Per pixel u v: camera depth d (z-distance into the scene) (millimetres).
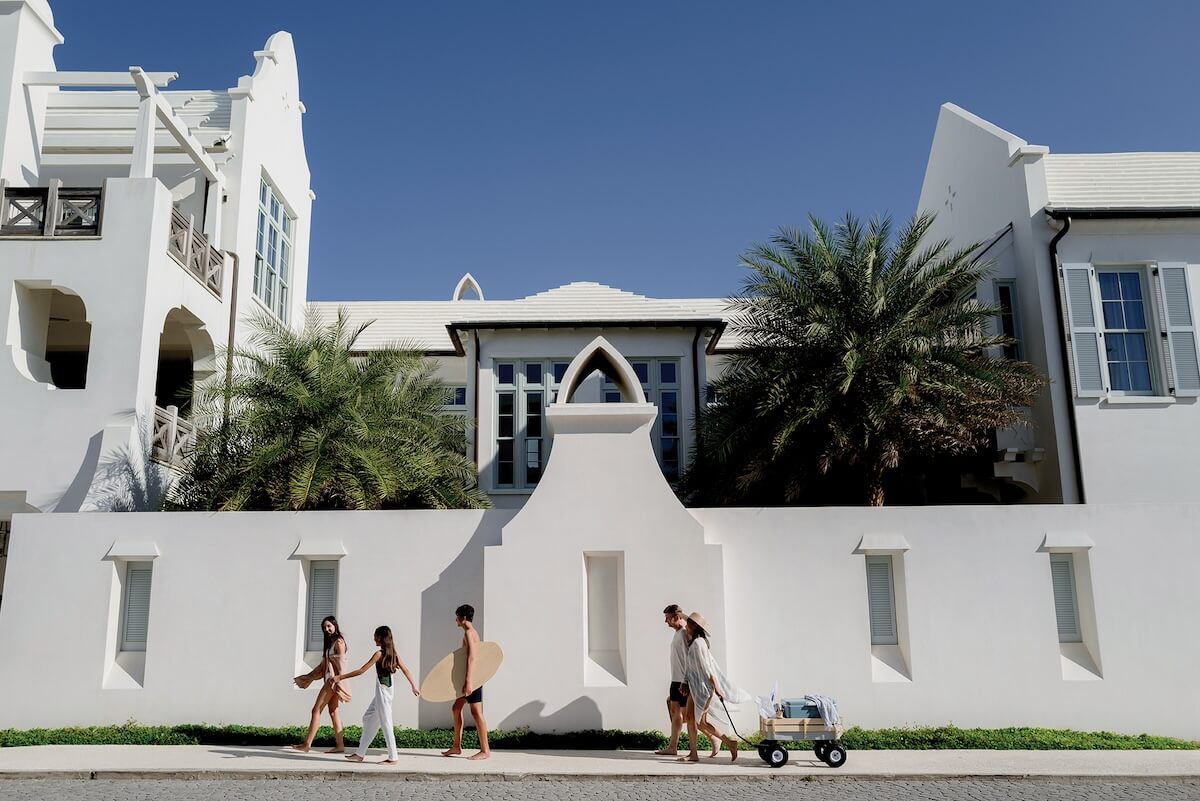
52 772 8875
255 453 12523
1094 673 11344
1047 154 16422
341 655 10109
